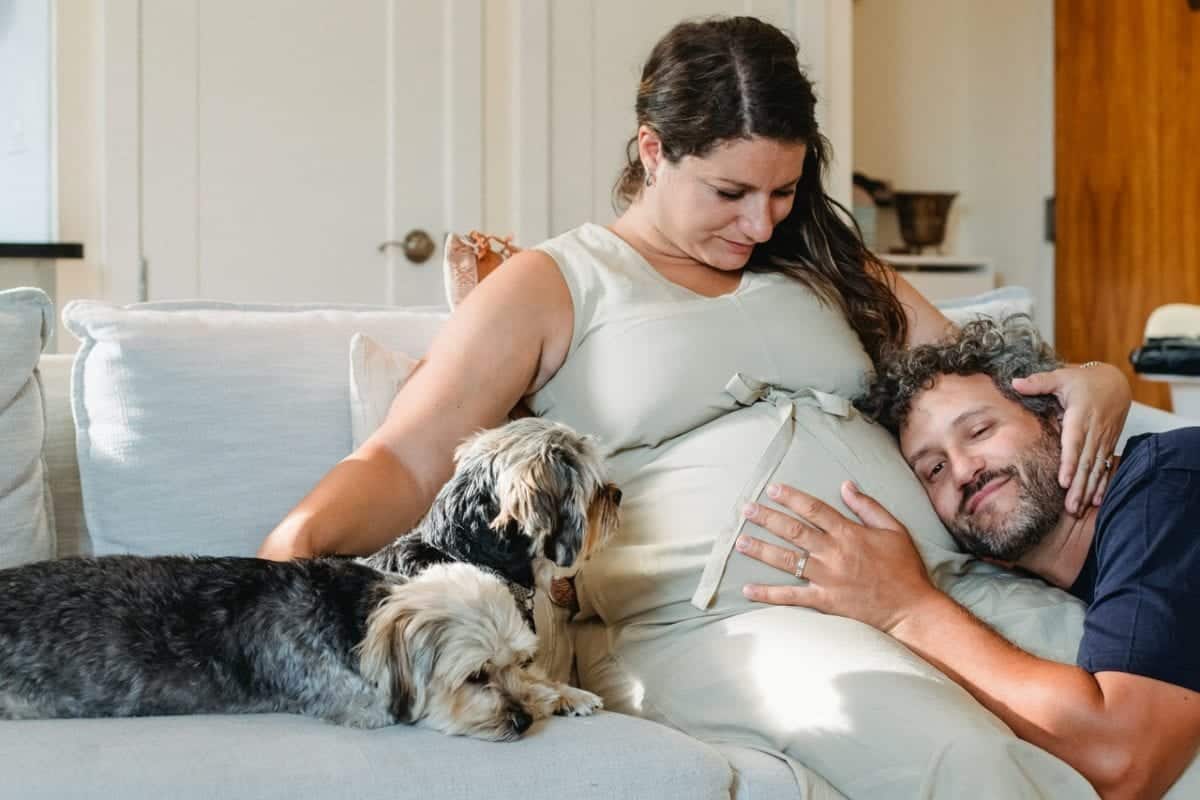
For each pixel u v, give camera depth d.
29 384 1.74
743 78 1.71
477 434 1.58
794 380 1.83
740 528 1.66
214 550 1.77
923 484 1.81
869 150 5.31
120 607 1.35
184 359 1.79
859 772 1.38
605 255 1.83
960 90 5.46
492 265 2.09
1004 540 1.71
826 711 1.42
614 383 1.75
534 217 4.02
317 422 1.85
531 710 1.35
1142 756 1.39
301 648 1.34
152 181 3.54
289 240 3.73
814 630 1.53
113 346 1.78
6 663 1.32
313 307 2.11
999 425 1.74
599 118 4.09
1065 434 1.70
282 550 1.50
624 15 4.10
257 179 3.68
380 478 1.61
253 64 3.66
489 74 3.96
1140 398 4.63
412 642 1.29
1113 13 4.71
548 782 1.25
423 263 3.92
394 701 1.30
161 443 1.76
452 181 3.92
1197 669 1.41
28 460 1.72
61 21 3.40
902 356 1.88
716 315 1.81
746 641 1.56
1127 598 1.46
